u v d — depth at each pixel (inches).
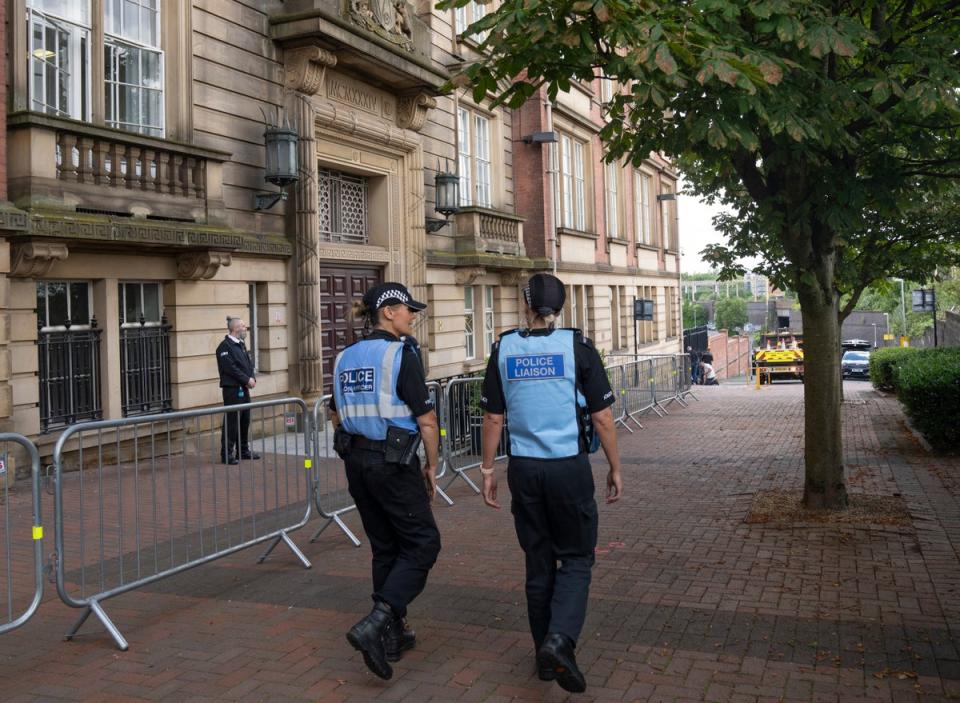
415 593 162.4
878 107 273.9
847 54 211.9
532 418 153.0
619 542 253.3
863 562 223.3
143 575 192.9
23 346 340.8
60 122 343.0
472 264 676.7
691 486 343.9
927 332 1368.1
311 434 251.3
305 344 492.4
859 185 264.5
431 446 168.2
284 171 460.1
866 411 634.2
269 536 229.9
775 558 229.9
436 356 655.8
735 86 218.1
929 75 237.0
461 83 256.1
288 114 488.7
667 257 1385.3
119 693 152.3
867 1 279.7
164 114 418.0
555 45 242.2
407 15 568.1
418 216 610.2
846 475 352.5
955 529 255.3
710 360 1513.3
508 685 152.6
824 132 237.1
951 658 159.6
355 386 167.9
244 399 407.2
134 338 400.8
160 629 185.6
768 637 172.4
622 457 438.3
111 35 393.7
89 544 184.4
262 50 474.0
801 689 147.8
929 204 489.4
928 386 401.1
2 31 321.7
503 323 783.1
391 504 164.4
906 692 145.7
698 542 250.1
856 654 162.6
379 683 154.6
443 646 171.9
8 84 339.0
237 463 222.5
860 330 1899.6
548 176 832.3
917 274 545.6
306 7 482.6
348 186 577.9
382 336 171.8
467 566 230.8
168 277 413.1
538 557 154.6
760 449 452.1
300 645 174.2
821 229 275.4
